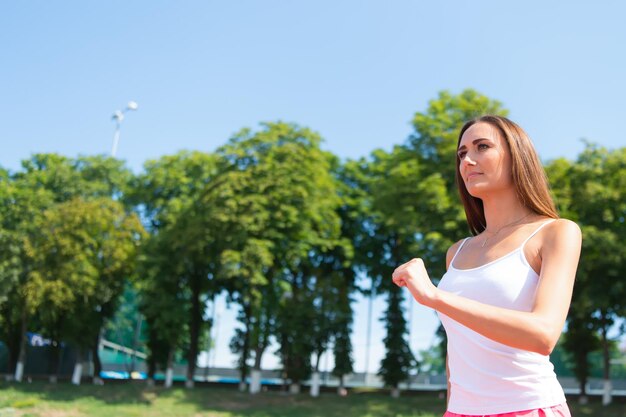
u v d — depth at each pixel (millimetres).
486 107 24109
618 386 37969
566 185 23203
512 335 1338
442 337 24484
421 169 23750
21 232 28391
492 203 1812
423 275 1458
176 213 29719
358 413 21656
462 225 22672
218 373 40438
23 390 24734
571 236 1567
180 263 27109
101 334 35031
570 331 27297
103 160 34281
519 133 1812
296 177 26656
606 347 25344
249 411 21906
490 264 1653
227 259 24500
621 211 22266
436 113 24688
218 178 26547
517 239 1659
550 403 1521
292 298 28828
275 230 26047
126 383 31391
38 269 27672
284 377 28766
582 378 26406
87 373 37000
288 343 28594
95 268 28047
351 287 31266
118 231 28672
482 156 1782
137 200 31922
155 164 32219
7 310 31031
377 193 25141
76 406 20859
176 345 29234
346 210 31484
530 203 1736
